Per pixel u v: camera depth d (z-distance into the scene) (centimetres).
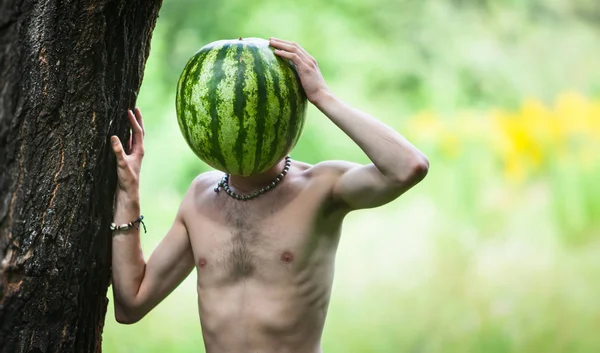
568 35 3122
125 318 841
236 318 785
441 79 2753
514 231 2511
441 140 2652
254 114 709
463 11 2962
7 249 709
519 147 2748
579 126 2875
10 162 707
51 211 732
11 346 722
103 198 782
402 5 2797
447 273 2192
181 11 2564
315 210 787
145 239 2222
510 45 3005
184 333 1817
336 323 1911
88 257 770
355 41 2627
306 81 739
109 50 758
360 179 762
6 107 701
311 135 2397
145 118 2402
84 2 727
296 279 784
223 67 712
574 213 2612
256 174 759
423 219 2448
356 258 2250
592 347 1834
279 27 2536
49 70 724
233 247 794
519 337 1877
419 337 1877
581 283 2156
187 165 2361
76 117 743
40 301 732
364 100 2595
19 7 706
